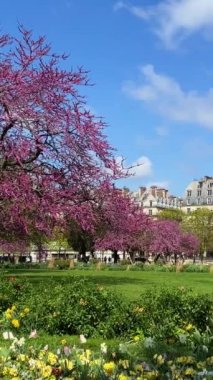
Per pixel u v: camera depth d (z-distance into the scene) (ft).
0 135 64.59
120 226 81.66
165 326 31.68
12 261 278.46
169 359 23.26
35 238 100.22
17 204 64.23
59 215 69.15
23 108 63.82
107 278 113.29
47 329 33.71
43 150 64.23
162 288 41.06
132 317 33.32
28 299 37.09
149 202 510.58
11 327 33.58
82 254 237.25
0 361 22.00
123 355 24.13
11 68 66.49
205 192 514.27
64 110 65.31
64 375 20.02
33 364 21.12
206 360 22.22
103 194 71.05
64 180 67.97
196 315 33.17
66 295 36.17
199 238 325.42
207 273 168.35
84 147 66.80
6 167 65.41
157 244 260.83
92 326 33.94
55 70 66.03
